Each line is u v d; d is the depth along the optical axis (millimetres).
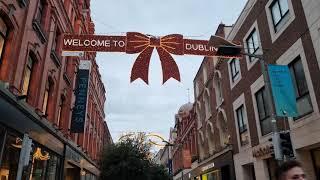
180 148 48406
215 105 26094
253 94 17438
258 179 16672
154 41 12820
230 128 21562
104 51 12578
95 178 32719
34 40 13695
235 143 20578
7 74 11086
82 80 21078
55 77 17188
